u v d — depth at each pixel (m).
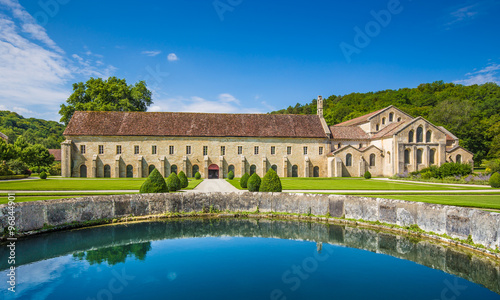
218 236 16.72
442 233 15.07
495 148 67.88
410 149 55.44
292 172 57.41
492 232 12.64
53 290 9.43
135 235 17.02
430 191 27.78
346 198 19.48
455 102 83.62
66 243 15.46
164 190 23.11
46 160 70.38
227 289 9.38
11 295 9.07
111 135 52.28
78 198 18.27
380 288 9.64
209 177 56.25
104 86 63.31
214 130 55.56
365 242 15.72
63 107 62.53
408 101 112.44
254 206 21.72
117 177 51.59
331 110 121.88
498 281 10.77
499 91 93.38
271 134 56.53
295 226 19.09
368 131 64.12
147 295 8.95
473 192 26.84
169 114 57.12
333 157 56.03
